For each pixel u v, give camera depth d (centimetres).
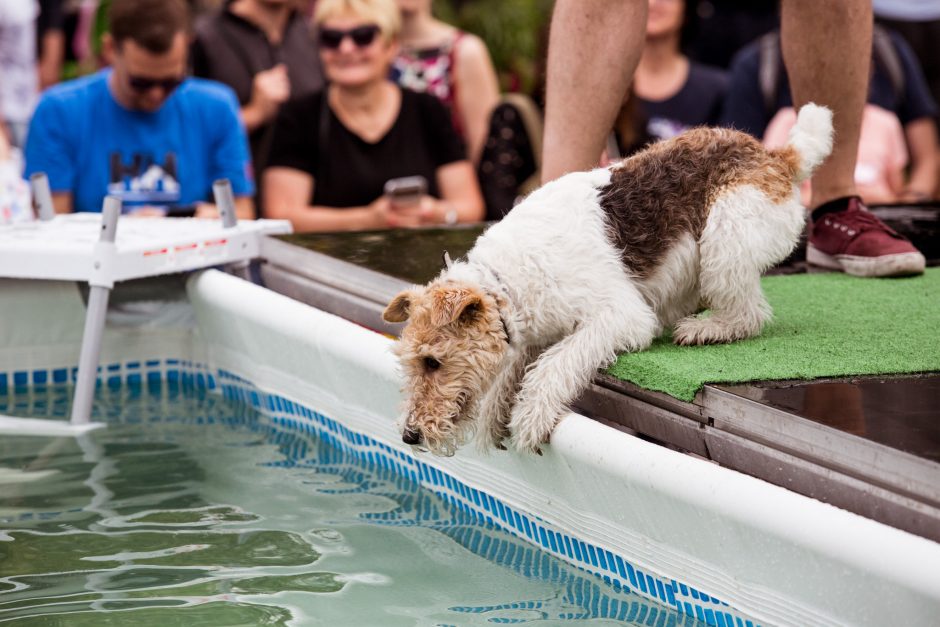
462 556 387
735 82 799
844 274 525
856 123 512
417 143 770
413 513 429
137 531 405
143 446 507
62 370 608
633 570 355
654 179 387
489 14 1316
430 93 777
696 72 827
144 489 450
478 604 346
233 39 836
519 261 370
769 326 429
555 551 390
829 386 357
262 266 630
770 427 337
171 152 724
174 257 574
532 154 769
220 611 338
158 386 616
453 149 777
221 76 830
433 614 337
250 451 503
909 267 503
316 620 332
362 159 758
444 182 773
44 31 1030
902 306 460
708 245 385
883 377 367
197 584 358
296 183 758
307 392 523
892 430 314
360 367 471
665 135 805
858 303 466
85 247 546
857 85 499
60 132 711
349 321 534
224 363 593
